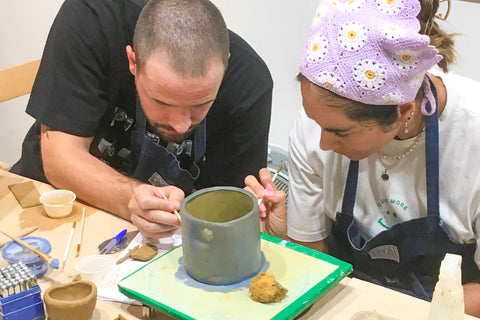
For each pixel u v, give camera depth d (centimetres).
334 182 146
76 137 154
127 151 170
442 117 131
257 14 228
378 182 142
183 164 170
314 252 113
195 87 119
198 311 96
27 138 181
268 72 165
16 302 97
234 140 165
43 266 114
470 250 140
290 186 156
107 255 116
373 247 142
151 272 107
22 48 285
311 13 214
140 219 124
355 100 110
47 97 154
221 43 123
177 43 117
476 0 186
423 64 108
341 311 105
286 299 99
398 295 109
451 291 92
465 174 132
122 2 155
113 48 154
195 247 101
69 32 154
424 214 140
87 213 137
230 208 109
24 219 133
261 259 110
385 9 107
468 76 199
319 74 110
